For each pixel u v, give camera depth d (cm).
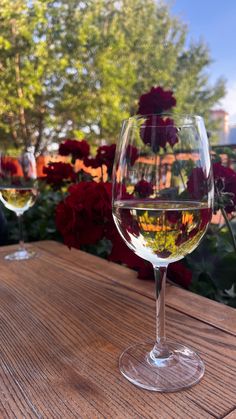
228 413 20
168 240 25
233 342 27
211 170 26
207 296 45
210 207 26
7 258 54
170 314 33
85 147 76
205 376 23
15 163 57
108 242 64
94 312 34
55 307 35
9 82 353
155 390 22
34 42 350
